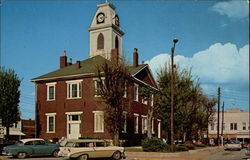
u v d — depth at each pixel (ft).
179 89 131.95
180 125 133.18
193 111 140.46
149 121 133.69
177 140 150.51
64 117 139.03
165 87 135.54
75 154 81.92
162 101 131.95
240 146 150.92
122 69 115.34
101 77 120.47
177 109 130.52
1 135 100.17
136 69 145.59
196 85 142.92
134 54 152.97
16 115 131.95
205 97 175.11
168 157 95.30
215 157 100.99
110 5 206.80
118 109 113.39
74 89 138.92
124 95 120.78
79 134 135.13
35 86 147.64
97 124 131.64
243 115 291.17
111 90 112.98
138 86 147.02
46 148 93.76
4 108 128.67
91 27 205.57
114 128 113.29
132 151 101.96
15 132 220.64
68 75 138.62
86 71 136.05
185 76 136.67
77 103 136.77
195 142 179.93
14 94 131.54
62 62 157.99
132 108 139.54
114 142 113.09
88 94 134.92
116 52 142.51
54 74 144.66
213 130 296.71
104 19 204.03
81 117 135.23
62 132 138.31
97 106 131.75
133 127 140.15
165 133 156.25
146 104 154.92
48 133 141.49
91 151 83.82
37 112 145.38
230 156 105.81
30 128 246.68
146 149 103.09
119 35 212.64
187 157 96.73
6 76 131.85
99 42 202.80
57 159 87.76
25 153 90.84
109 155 86.63
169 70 136.67
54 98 142.51
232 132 292.20
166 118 132.16
